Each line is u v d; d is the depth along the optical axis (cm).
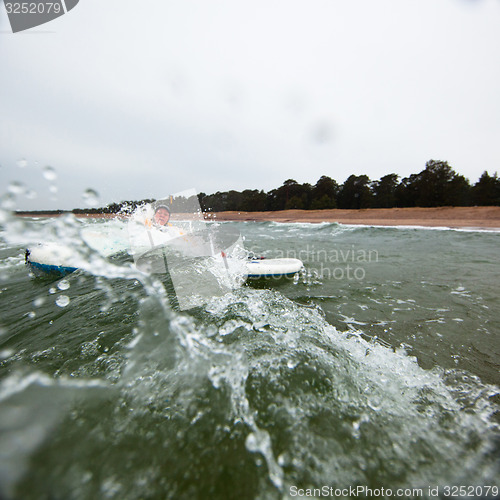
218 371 140
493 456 103
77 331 197
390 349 184
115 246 412
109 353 166
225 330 199
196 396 126
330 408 126
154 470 91
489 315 240
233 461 97
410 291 307
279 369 152
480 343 193
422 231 920
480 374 157
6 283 329
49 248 345
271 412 121
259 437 108
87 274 343
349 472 96
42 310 241
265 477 92
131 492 82
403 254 540
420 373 157
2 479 61
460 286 323
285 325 212
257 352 170
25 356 165
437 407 130
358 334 205
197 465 94
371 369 159
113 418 109
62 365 154
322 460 99
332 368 157
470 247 602
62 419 92
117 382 134
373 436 111
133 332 192
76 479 78
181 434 106
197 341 152
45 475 71
